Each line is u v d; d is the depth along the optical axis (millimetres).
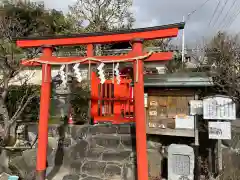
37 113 12820
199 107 7680
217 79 8484
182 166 6867
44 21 22016
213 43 14445
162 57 6629
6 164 8336
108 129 9641
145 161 6219
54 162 8688
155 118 8750
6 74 9766
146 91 8906
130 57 6363
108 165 7801
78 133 9797
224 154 7574
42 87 7160
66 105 11969
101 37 6816
